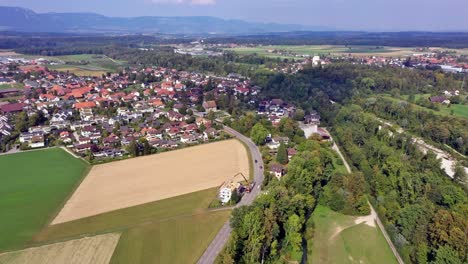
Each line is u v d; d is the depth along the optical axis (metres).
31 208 113.44
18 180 134.62
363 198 123.44
